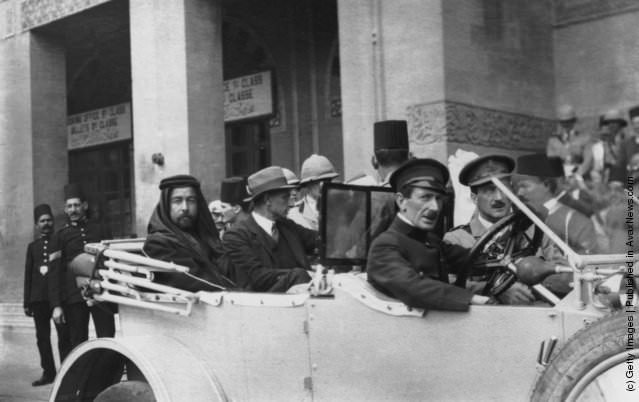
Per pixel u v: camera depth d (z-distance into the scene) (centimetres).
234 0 1288
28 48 1584
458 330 349
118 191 2139
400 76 1041
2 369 1098
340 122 1612
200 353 455
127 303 483
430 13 1022
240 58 1766
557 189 640
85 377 494
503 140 1095
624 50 1156
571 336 308
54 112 1612
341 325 391
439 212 402
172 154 1245
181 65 1244
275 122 1708
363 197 434
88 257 529
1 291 1595
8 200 1605
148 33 1269
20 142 1595
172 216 531
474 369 344
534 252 423
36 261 1000
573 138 1078
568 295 322
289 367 414
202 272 512
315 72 1650
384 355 375
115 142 2116
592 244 492
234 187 870
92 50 1812
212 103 1272
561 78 1213
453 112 1016
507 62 1123
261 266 514
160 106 1255
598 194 833
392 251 379
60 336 969
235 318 438
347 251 424
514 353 331
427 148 1021
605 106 1163
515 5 1152
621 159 948
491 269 417
